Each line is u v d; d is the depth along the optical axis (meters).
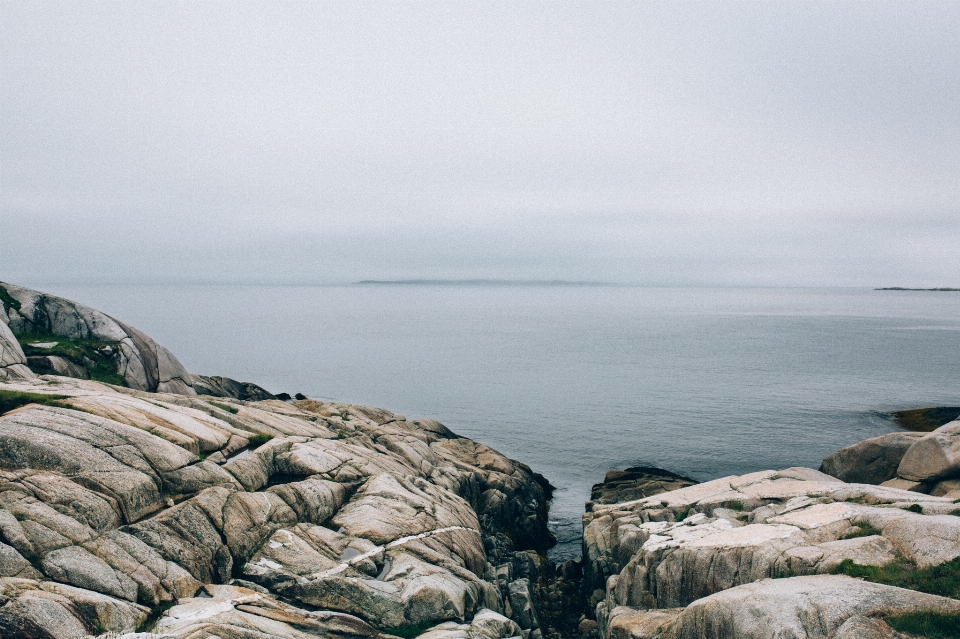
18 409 23.41
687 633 19.66
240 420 32.12
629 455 61.56
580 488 52.75
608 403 87.06
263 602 19.44
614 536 31.22
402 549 24.41
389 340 180.88
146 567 19.16
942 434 33.78
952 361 126.81
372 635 19.72
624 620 23.55
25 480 19.39
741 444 64.44
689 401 87.44
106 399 27.00
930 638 14.62
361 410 47.97
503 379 109.44
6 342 32.81
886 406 81.94
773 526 23.98
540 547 40.94
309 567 22.11
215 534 21.86
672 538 26.25
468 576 24.50
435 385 103.00
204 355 136.38
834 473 41.53
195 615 17.94
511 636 22.09
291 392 96.12
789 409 80.62
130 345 40.81
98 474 20.86
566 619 29.38
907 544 19.20
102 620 16.47
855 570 18.45
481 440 67.75
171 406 29.64
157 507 21.81
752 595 17.89
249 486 25.62
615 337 192.62
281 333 196.88
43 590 16.41
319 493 26.44
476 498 41.03
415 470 36.78
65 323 40.03
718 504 29.66
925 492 33.53
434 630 20.66
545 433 70.44
